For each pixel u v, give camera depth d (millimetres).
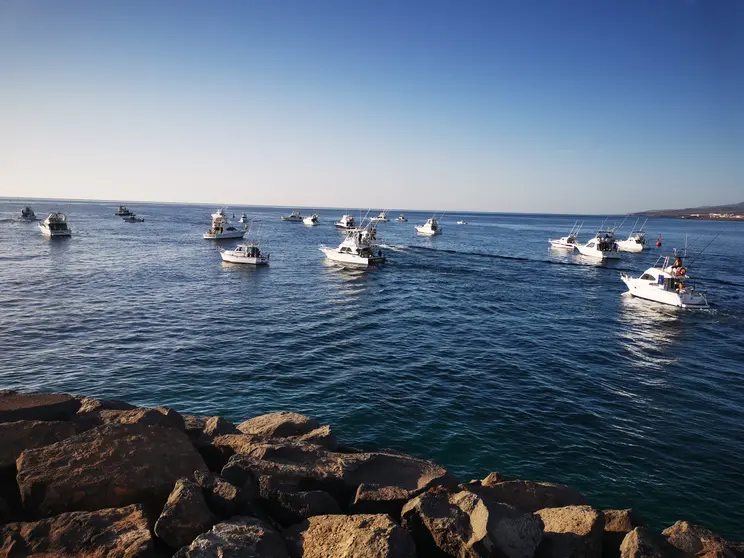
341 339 28844
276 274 54125
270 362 24281
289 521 8297
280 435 11820
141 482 8094
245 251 60594
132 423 9492
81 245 74938
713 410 20000
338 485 9195
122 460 8398
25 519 7637
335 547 7105
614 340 30594
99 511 7391
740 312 39719
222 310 35562
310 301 39969
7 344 25859
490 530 7500
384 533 7172
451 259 73438
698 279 56438
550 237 133250
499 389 21547
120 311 33969
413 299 42062
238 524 7328
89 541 6699
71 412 11047
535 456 15883
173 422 11039
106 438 8836
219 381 21562
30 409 10312
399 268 62031
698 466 15586
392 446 16203
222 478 8664
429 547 7840
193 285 45500
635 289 45000
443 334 30719
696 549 7977
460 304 40375
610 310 39656
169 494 8164
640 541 7785
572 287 50312
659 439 17312
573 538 7996
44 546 6637
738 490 14336
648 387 22453
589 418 18859
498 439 16906
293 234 115938
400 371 23453
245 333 29516
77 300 36938
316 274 55125
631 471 15164
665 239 131375
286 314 35000
